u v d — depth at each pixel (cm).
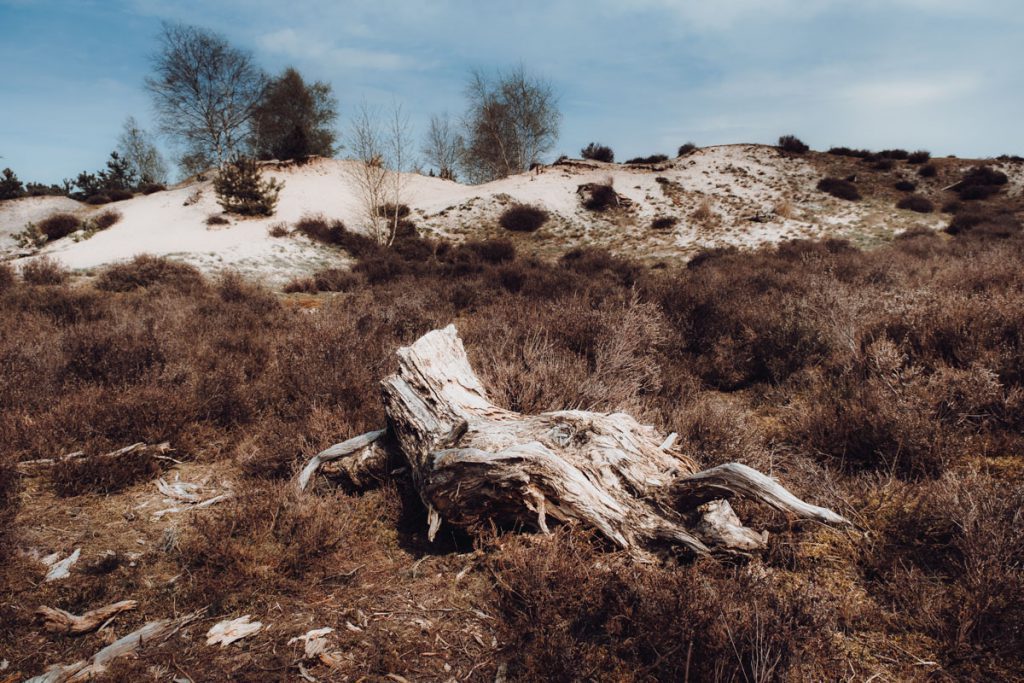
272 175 3519
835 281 826
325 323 723
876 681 200
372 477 369
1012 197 2828
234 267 1836
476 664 218
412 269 1777
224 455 445
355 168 3056
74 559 303
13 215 3111
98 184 4722
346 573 283
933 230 2203
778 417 485
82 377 542
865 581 257
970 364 441
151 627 245
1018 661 205
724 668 201
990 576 225
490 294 1136
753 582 238
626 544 272
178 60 3662
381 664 219
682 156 3903
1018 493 277
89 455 399
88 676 217
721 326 705
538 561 252
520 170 4950
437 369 373
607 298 867
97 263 1806
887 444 361
